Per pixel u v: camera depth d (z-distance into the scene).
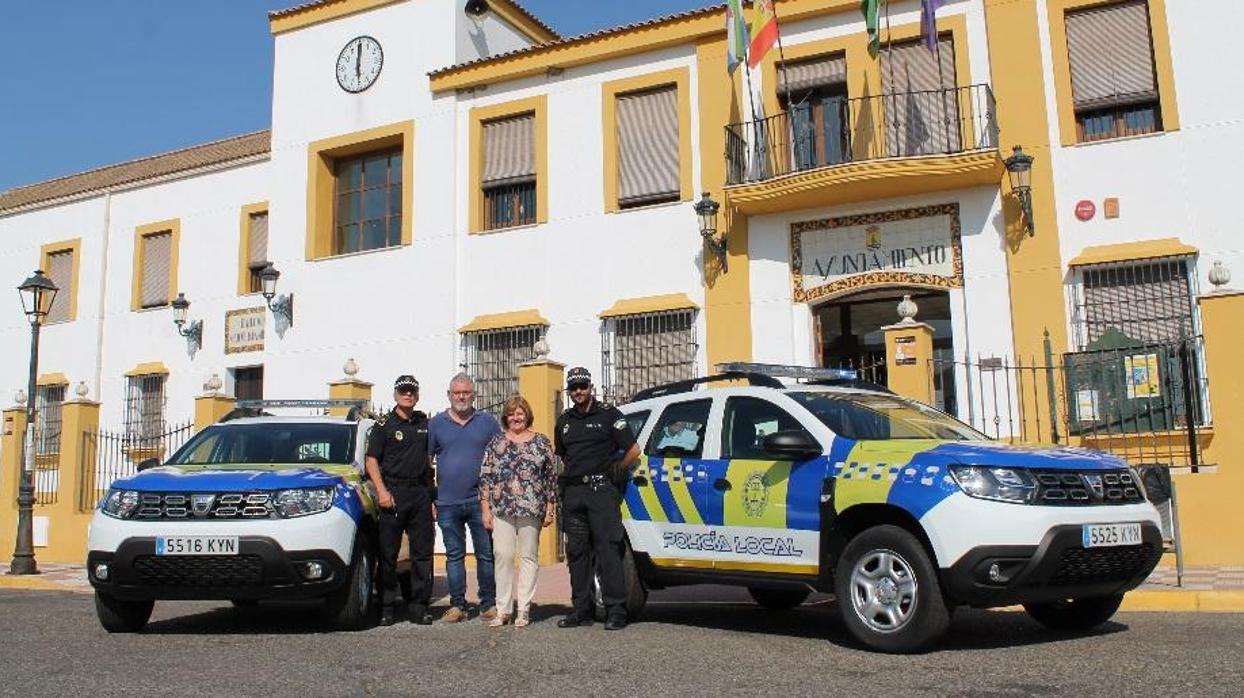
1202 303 11.18
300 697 5.72
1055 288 13.86
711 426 8.33
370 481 8.97
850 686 5.76
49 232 23.17
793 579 7.47
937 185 14.33
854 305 15.28
